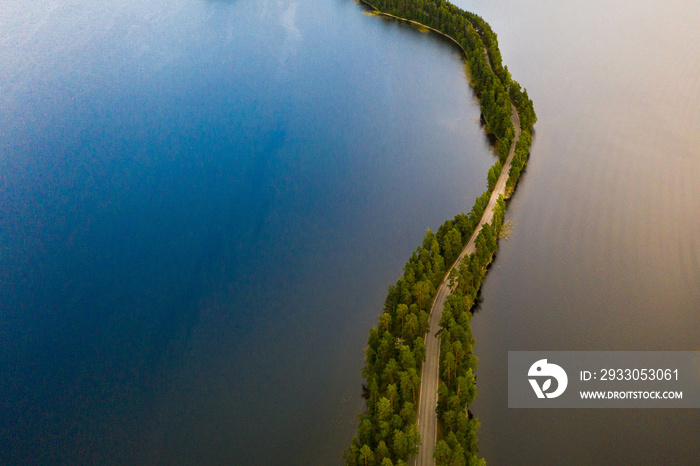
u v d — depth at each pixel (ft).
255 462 395.14
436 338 431.02
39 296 550.77
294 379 457.68
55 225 638.12
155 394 451.53
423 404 379.96
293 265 581.94
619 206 629.92
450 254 499.51
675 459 379.14
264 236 623.77
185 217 653.30
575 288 525.34
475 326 492.54
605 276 538.88
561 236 587.27
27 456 407.85
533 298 515.91
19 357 487.20
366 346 482.69
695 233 587.68
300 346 488.02
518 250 569.64
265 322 516.32
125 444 415.23
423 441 357.41
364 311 522.88
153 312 531.50
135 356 487.20
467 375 374.43
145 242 616.80
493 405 419.74
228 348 490.90
